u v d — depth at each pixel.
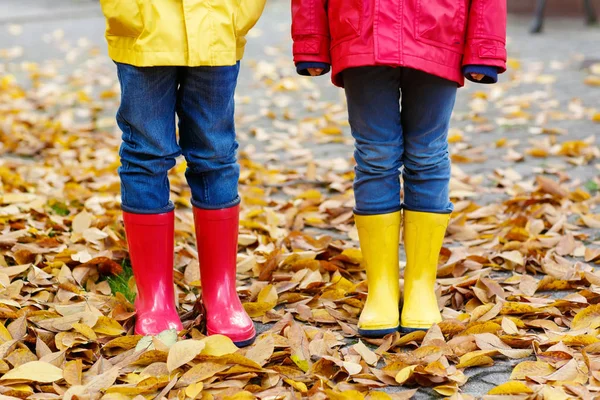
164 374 1.88
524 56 6.40
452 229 2.96
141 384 1.82
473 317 2.18
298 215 3.16
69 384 1.83
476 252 2.74
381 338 2.16
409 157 2.16
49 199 3.30
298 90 5.71
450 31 2.00
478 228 2.99
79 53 7.16
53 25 8.98
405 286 2.24
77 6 10.60
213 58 1.93
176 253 2.74
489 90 5.39
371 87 2.05
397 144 2.12
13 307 2.23
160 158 2.07
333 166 3.94
